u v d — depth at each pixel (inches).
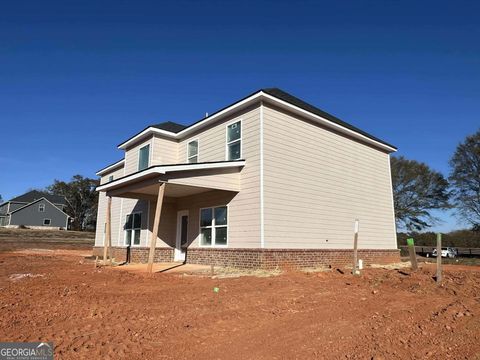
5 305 257.1
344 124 673.0
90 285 352.5
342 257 609.3
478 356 172.4
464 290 320.8
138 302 274.7
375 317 242.2
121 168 889.5
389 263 719.7
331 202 611.8
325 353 176.4
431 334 205.9
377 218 715.4
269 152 524.4
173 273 466.6
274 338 197.6
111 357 165.9
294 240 532.7
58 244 1392.7
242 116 562.9
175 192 609.0
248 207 519.2
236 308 260.1
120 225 798.5
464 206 1408.7
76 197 2930.6
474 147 1379.2
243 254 511.5
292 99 631.2
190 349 179.0
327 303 282.2
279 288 340.2
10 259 675.4
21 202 2438.5
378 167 747.4
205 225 597.0
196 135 668.7
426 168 1556.3
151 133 709.3
